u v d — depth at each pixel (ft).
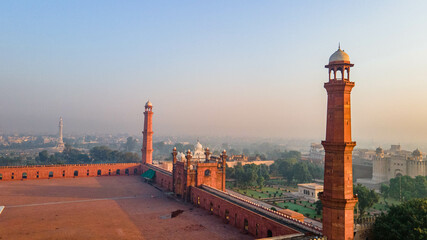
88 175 392.27
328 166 131.54
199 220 203.00
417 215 142.51
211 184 268.41
